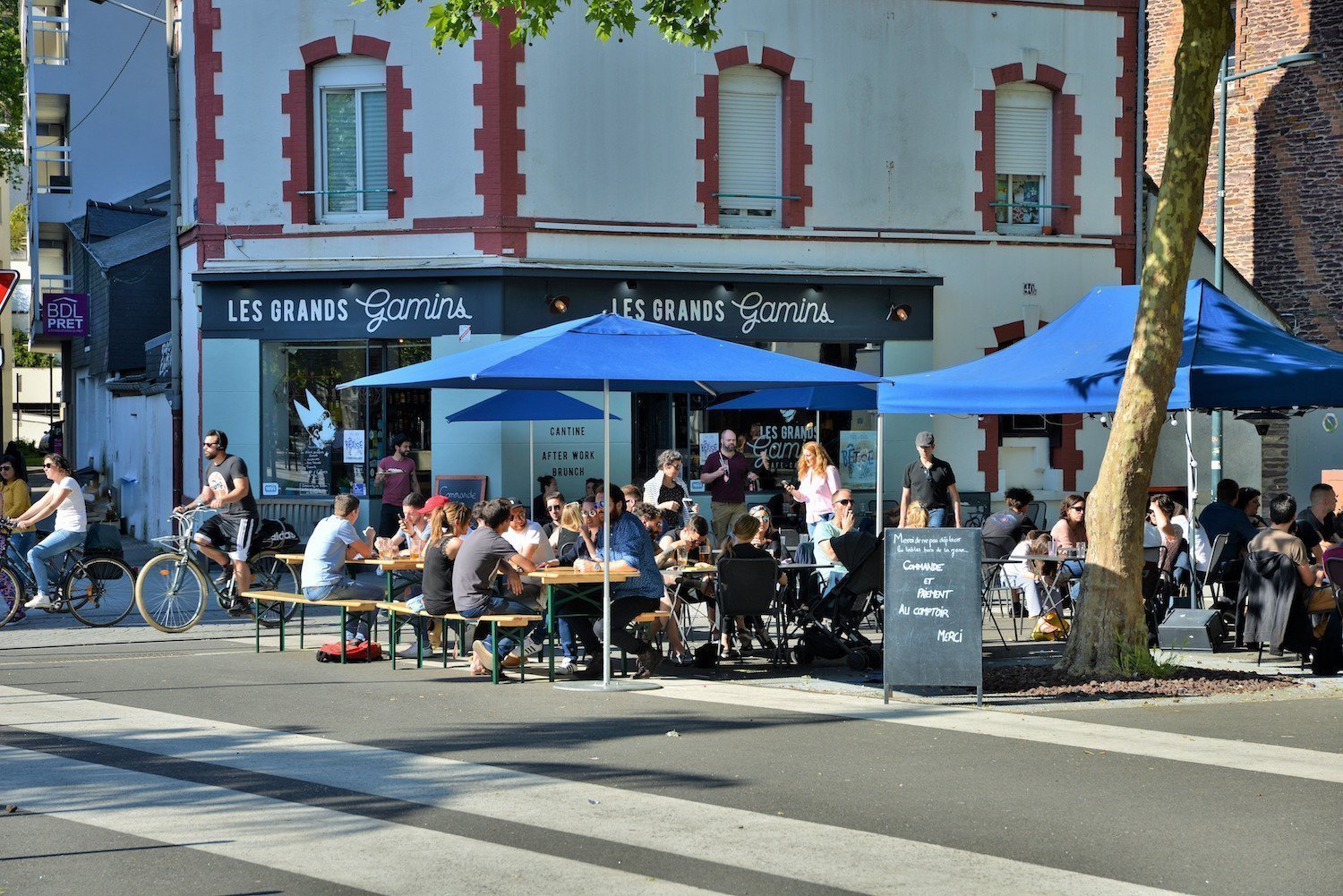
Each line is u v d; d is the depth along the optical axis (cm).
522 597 1177
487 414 1612
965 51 2084
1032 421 2153
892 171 2052
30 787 757
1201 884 595
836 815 704
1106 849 645
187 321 2050
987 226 2100
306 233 1922
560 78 1900
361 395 1934
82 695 1044
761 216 2014
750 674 1190
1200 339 1240
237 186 1936
